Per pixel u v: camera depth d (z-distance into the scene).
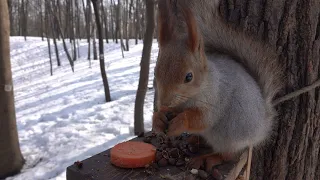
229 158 0.28
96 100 1.25
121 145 0.28
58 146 0.85
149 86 1.38
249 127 0.27
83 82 1.63
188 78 0.23
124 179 0.25
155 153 0.28
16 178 0.72
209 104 0.25
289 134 0.34
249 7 0.33
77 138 0.89
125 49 2.75
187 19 0.23
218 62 0.28
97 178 0.25
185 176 0.26
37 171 0.73
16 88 1.70
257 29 0.33
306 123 0.34
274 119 0.34
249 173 0.33
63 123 1.00
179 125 0.25
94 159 0.28
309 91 0.33
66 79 1.78
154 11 0.85
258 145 0.33
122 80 1.59
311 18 0.32
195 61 0.23
